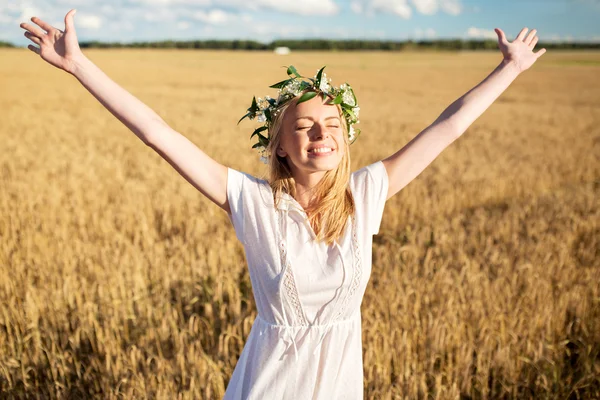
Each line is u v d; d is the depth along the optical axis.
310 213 2.00
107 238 6.59
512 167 11.94
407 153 2.14
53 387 3.77
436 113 24.73
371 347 3.93
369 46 118.50
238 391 2.04
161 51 96.81
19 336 4.37
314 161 1.89
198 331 4.71
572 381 4.13
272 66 58.25
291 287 1.92
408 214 8.37
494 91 2.16
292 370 1.95
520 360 4.06
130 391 3.54
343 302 1.96
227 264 5.85
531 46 2.21
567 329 4.55
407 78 47.16
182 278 5.38
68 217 7.16
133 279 5.20
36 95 27.12
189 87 35.09
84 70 1.89
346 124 2.08
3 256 5.75
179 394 3.46
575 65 68.75
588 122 21.45
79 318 4.46
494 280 5.45
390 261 6.05
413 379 3.69
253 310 4.98
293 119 1.92
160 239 6.99
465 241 6.90
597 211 8.07
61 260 5.68
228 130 17.05
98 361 4.01
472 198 9.30
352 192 2.05
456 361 4.08
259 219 1.95
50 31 1.89
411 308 4.64
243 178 2.01
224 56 80.38
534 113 24.53
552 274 5.59
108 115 20.61
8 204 7.64
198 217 7.36
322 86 1.92
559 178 10.91
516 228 7.32
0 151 12.05
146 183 9.45
